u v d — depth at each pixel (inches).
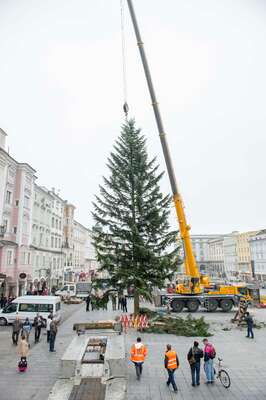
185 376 480.4
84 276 2706.7
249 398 399.9
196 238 5093.5
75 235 2751.0
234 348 641.0
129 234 949.2
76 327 631.8
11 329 842.8
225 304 1168.2
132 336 751.1
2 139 1317.7
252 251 3073.3
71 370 459.5
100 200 997.2
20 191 1423.5
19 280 1385.3
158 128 1053.8
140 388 432.5
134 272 889.5
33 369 517.3
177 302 1167.6
